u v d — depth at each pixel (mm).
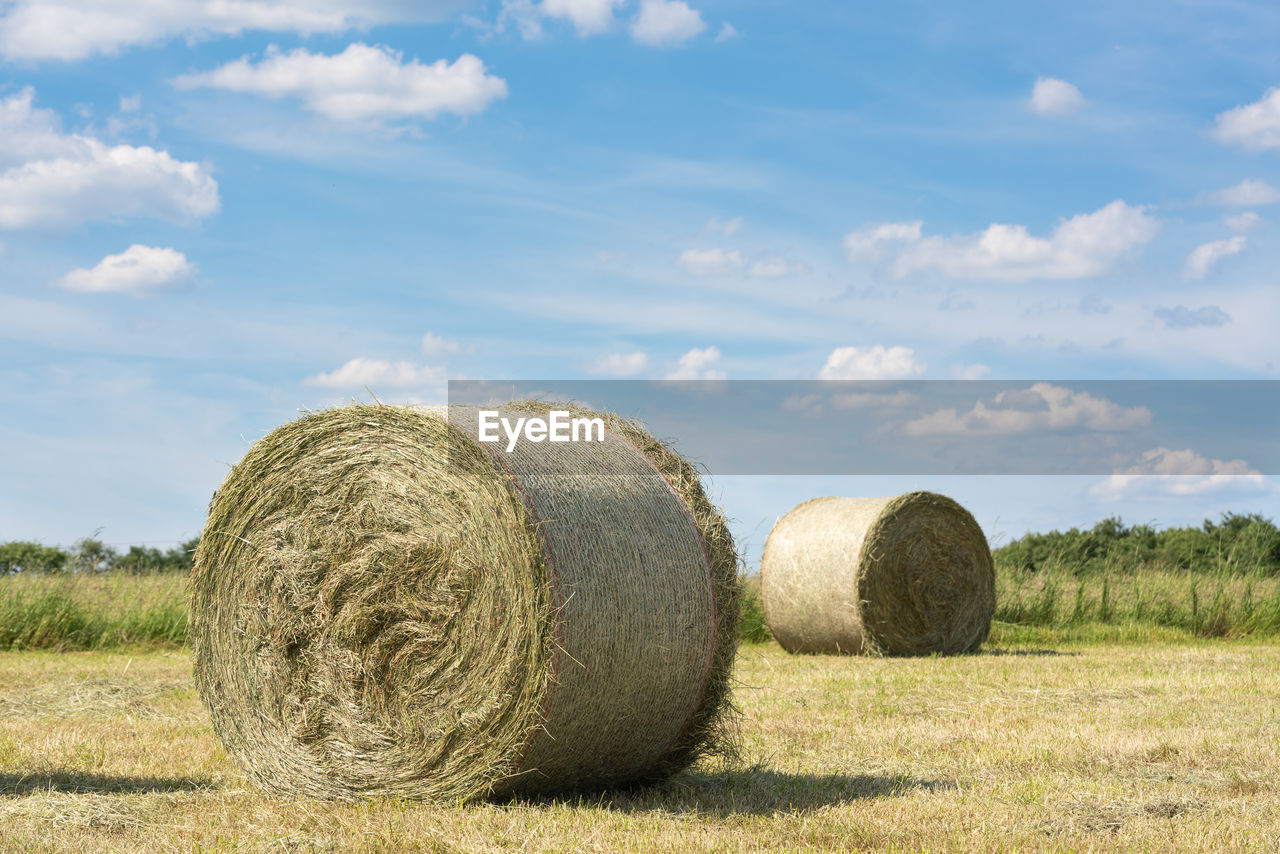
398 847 5176
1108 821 5844
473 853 5074
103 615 15992
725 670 6770
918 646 15195
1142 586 20000
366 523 6625
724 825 5750
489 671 5988
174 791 6480
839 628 14945
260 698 6938
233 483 7223
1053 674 12438
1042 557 26641
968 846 5285
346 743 6527
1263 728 8742
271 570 6949
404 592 6395
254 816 5902
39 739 8117
